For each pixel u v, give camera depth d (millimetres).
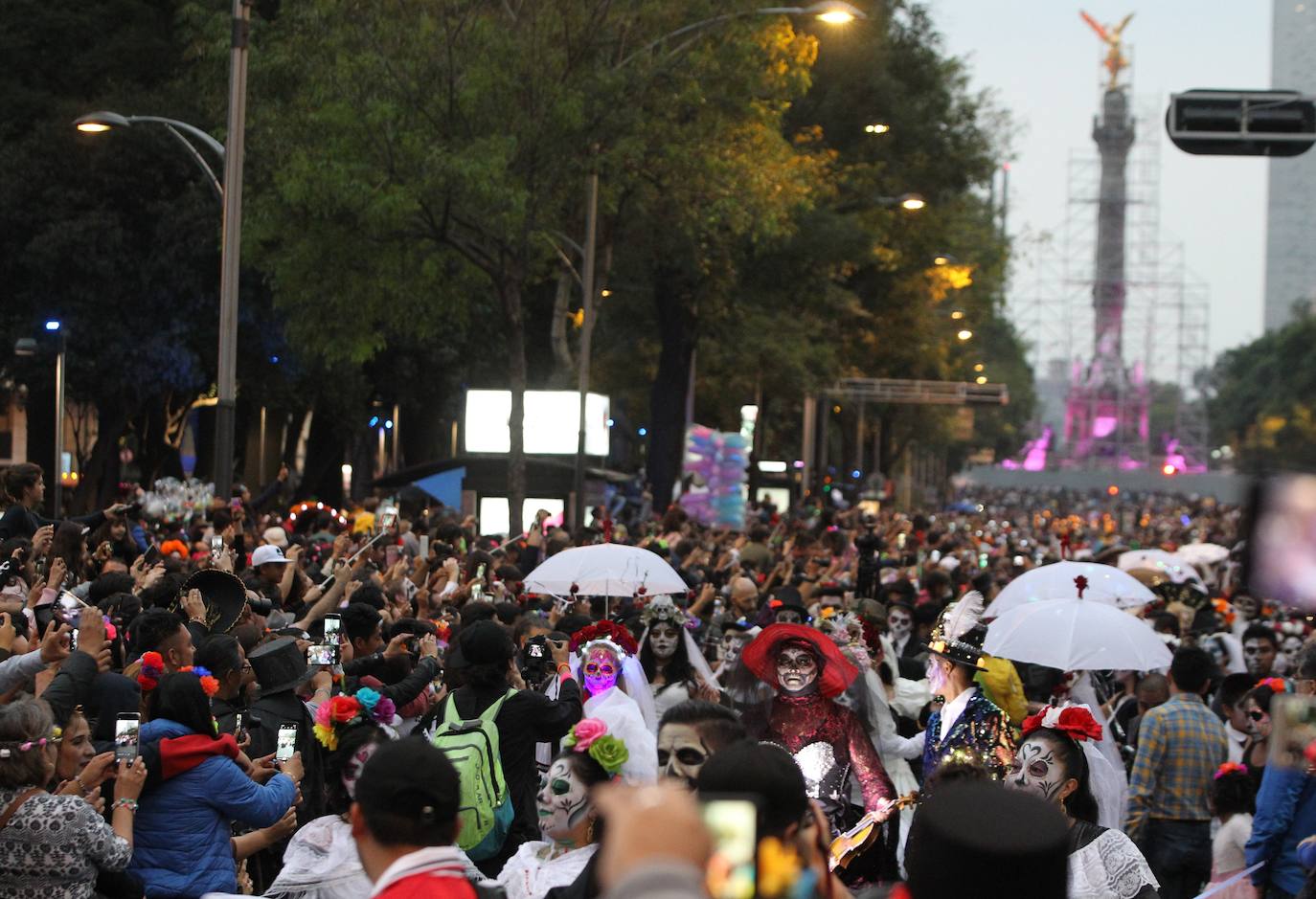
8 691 16125
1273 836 17609
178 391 90250
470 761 16500
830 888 8023
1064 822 5887
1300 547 8789
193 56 63156
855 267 100812
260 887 19031
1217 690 27516
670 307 92688
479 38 51531
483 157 49875
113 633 17219
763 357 95562
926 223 111312
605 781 12719
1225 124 37312
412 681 19406
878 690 20078
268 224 54531
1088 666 23422
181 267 80688
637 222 68312
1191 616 38812
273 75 54844
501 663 17797
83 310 81375
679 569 41438
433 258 54438
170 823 15086
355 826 8781
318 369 92500
